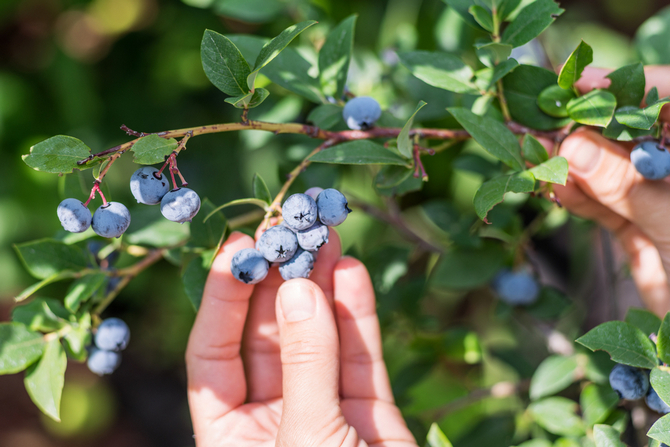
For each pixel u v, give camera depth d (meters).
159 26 0.64
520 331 0.66
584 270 0.58
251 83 0.38
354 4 0.55
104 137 0.65
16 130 0.63
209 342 0.43
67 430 0.88
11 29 0.64
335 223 0.38
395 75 0.52
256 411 0.44
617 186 0.41
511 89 0.42
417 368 0.52
